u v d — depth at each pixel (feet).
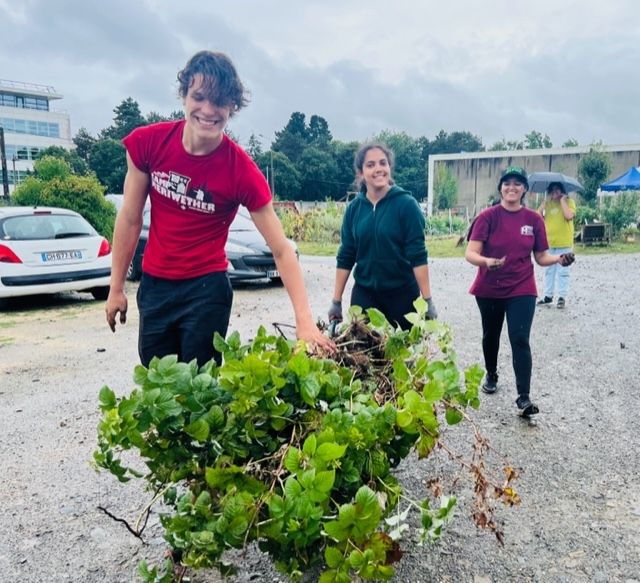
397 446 6.15
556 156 135.85
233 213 8.68
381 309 12.35
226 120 7.82
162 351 8.91
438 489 6.87
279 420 5.70
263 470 5.65
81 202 40.37
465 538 8.75
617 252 56.49
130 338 21.95
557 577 7.85
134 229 8.75
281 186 257.96
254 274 31.55
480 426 13.00
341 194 280.72
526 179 13.84
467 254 13.87
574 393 15.23
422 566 8.06
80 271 27.94
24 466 11.38
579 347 19.88
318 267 44.47
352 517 4.81
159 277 8.57
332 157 289.33
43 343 21.22
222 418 5.66
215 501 5.75
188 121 7.78
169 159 8.07
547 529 8.98
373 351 7.41
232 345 6.31
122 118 299.38
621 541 8.65
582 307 27.37
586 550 8.45
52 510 9.75
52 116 305.32
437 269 43.93
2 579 7.95
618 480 10.48
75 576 8.03
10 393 15.78
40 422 13.64
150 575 6.17
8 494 10.28
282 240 8.50
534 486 10.30
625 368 17.38
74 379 16.98
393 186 11.93
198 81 7.45
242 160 8.28
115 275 8.98
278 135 332.19
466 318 24.90
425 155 349.61
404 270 11.96
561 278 27.02
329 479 4.87
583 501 9.79
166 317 8.68
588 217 78.74
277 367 5.65
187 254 8.44
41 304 29.27
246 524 5.18
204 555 5.41
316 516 4.90
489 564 8.13
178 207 8.29
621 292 31.60
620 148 125.29
